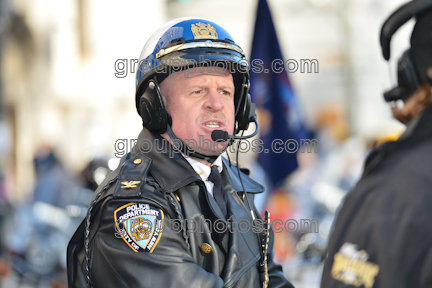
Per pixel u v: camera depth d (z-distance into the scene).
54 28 41.16
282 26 44.56
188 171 5.25
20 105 43.09
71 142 38.97
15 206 18.84
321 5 42.72
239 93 5.74
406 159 3.79
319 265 15.06
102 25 38.53
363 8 41.56
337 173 20.09
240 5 46.94
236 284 5.06
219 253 5.12
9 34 43.19
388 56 4.40
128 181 5.07
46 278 17.19
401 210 3.55
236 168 6.28
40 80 42.28
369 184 3.87
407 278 3.38
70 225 17.34
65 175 19.36
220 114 5.37
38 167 20.44
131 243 4.73
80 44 40.38
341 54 42.53
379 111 40.81
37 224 17.52
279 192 17.83
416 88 4.05
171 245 4.81
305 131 14.48
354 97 41.19
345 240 3.78
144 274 4.59
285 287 5.80
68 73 40.38
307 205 18.75
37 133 42.28
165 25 5.54
